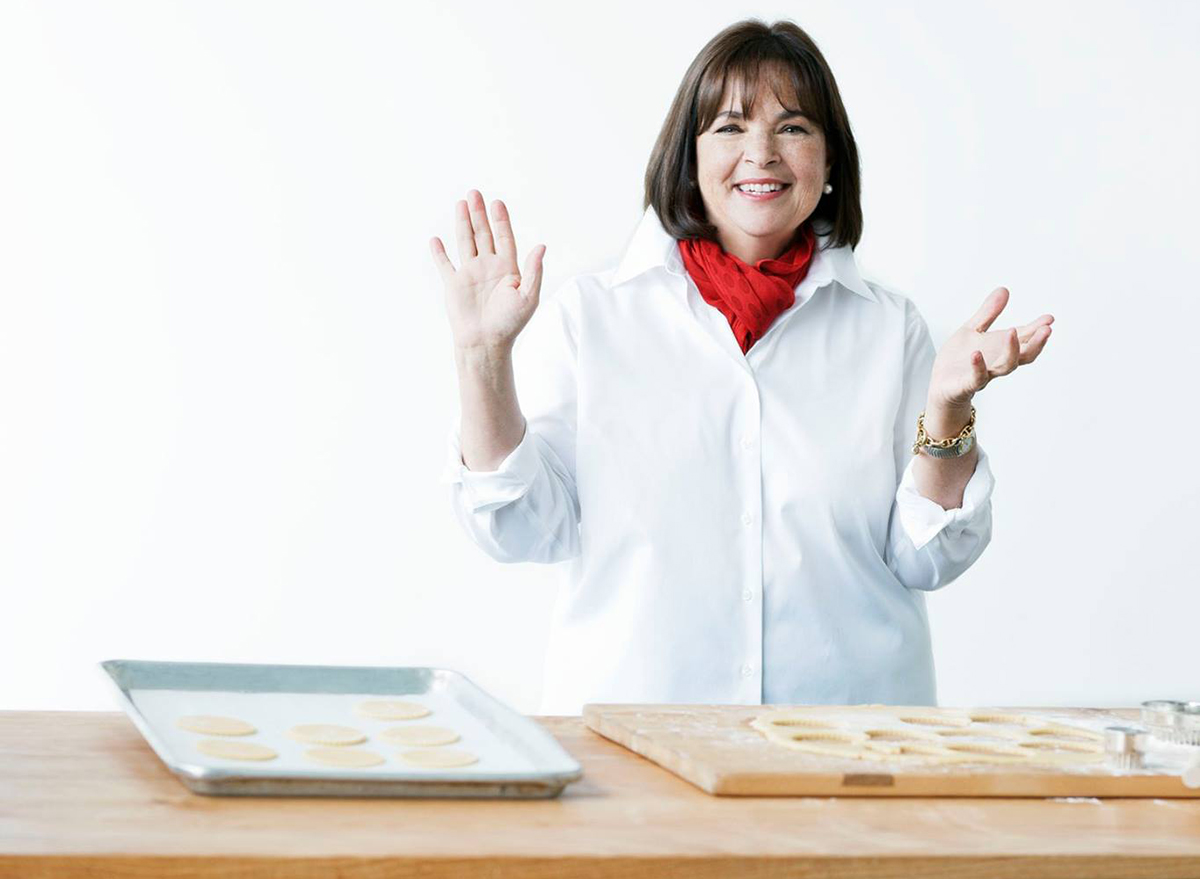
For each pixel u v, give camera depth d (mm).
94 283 3836
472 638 3941
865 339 1980
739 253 1986
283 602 3898
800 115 1869
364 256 3902
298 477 3902
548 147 3920
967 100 3979
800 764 1165
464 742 1217
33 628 3832
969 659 4074
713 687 1847
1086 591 4086
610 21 3920
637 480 1867
